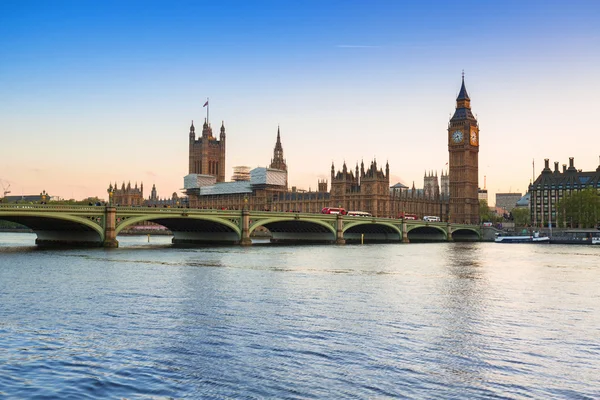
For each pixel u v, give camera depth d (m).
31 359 38.28
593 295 67.88
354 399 32.22
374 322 50.31
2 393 32.25
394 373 36.44
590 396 32.97
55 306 55.72
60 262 96.12
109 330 46.19
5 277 75.81
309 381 34.84
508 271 96.31
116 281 73.56
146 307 55.81
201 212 143.88
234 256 116.44
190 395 32.50
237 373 36.09
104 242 127.50
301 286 71.50
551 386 34.47
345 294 65.62
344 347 41.91
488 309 57.69
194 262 100.75
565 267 105.69
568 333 47.34
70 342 42.47
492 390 33.75
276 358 39.12
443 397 32.66
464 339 44.88
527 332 47.53
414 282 78.12
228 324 48.69
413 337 45.16
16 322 48.47
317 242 192.75
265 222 162.75
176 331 46.09
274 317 51.69
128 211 131.25
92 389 33.16
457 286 74.75
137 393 32.66
